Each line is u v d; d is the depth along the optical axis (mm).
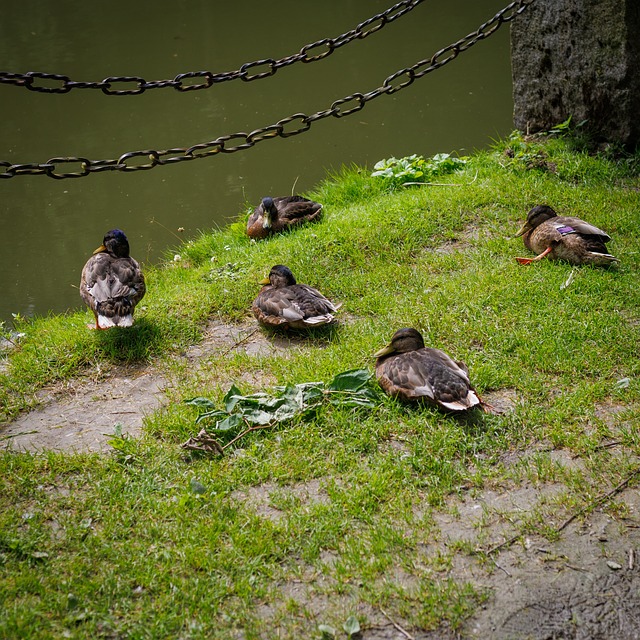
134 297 6910
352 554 4566
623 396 5812
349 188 10625
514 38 10891
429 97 16031
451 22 19297
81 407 6309
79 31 19984
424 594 4254
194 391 6262
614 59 9891
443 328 6809
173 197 13109
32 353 7039
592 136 10477
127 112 16078
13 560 4672
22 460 5531
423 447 5355
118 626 4199
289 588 4398
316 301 6945
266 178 13430
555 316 6844
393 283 7754
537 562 4504
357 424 5625
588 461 5227
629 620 4164
